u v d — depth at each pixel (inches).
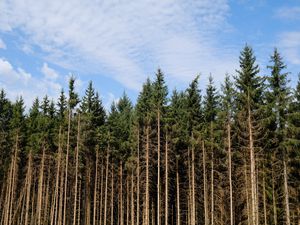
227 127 1385.3
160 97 1614.2
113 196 2137.1
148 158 1593.3
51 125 2065.7
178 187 1674.5
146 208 1568.7
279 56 1325.0
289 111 1275.8
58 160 1802.4
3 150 2106.3
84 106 1908.2
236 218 1684.3
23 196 2251.5
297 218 1428.4
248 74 1305.4
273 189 1406.3
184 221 1968.5
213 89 1658.5
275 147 1375.5
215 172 1712.6
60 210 1676.9
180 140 1653.5
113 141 1937.7
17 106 2110.0
